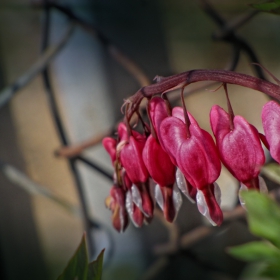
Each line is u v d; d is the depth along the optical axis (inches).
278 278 14.4
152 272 25.0
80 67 25.3
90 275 16.1
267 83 15.7
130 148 16.4
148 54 25.7
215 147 16.0
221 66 26.0
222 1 25.3
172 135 16.1
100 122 25.4
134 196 16.5
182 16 25.8
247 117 25.9
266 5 16.3
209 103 25.8
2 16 25.5
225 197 25.5
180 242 23.4
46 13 22.4
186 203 25.5
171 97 21.1
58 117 23.0
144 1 25.5
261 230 14.2
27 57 26.1
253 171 16.0
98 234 24.8
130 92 25.2
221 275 24.0
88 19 25.2
